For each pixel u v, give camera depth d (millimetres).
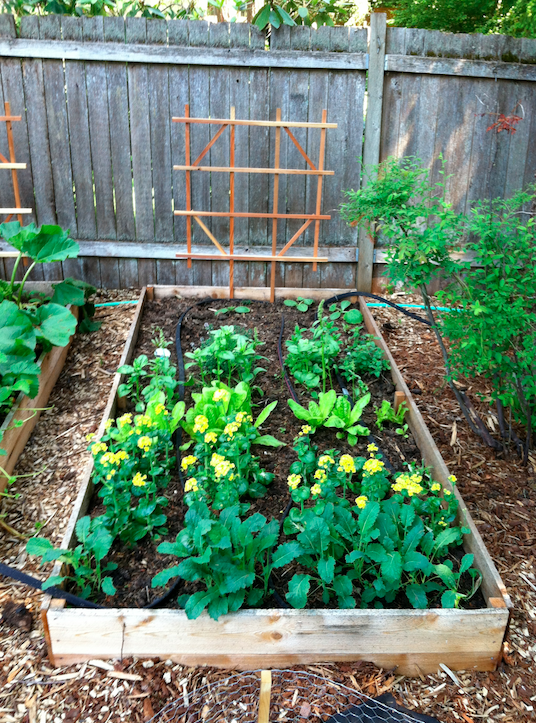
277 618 2377
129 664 2420
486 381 4258
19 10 5848
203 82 4918
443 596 2490
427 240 3336
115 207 5180
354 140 5109
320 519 2527
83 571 2547
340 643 2424
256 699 2314
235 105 4977
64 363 4398
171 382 3668
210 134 5031
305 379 3992
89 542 2602
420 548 2771
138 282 5379
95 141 5016
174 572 2400
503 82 5125
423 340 4754
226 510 2576
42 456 3584
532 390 3211
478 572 2740
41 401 3934
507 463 3594
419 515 2928
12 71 4828
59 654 2424
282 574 2756
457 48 5012
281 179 5145
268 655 2436
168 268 5355
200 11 6789
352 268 5430
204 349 4035
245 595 2516
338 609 2426
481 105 5148
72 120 4957
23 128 4957
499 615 2420
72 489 3346
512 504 3295
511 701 2367
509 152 5285
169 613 2381
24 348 3559
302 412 3648
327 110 5012
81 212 5176
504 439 3691
